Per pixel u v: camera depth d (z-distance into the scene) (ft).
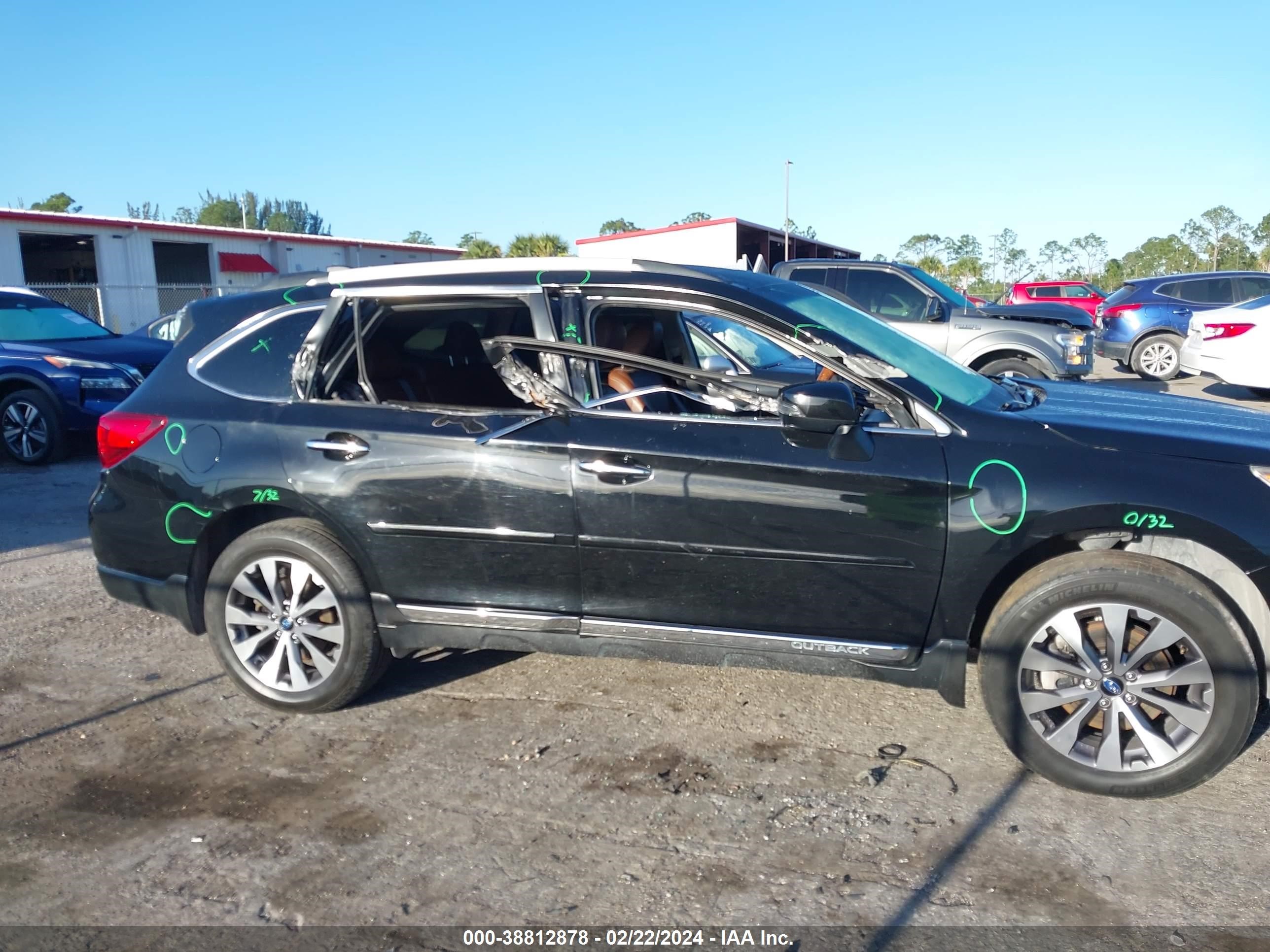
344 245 115.85
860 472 11.61
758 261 32.76
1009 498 11.25
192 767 12.50
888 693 14.20
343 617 13.37
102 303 73.82
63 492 28.71
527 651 13.21
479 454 12.66
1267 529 10.75
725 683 14.61
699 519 12.03
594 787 11.84
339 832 11.02
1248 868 10.01
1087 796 11.42
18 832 11.14
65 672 15.49
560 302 13.05
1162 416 12.48
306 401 13.61
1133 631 11.21
